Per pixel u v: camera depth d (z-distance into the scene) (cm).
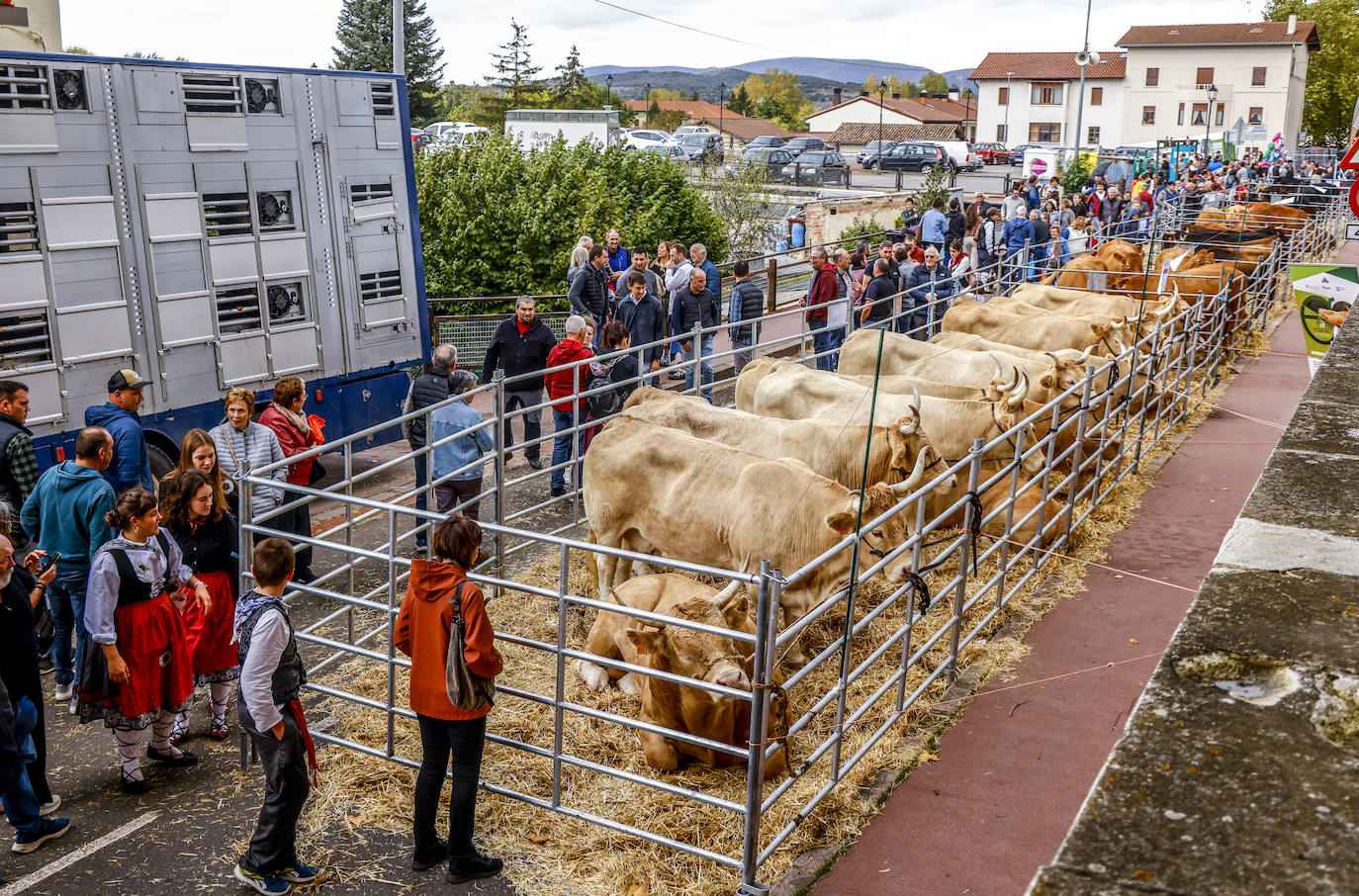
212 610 593
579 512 959
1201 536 876
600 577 720
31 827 501
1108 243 1627
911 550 688
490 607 745
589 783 538
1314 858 186
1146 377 1029
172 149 884
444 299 1545
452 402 802
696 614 511
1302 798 201
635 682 616
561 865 483
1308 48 5984
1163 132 5828
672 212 2380
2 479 688
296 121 983
